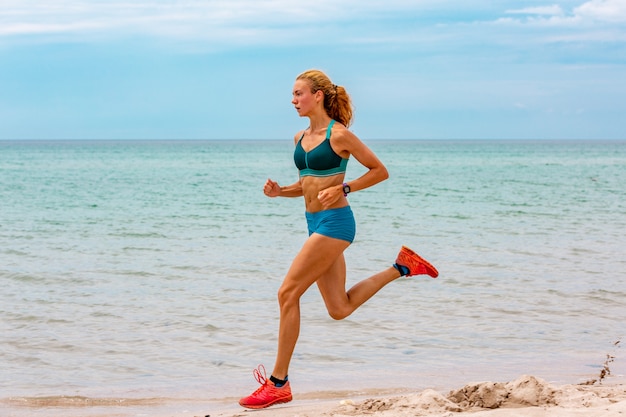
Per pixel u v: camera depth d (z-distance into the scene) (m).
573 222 19.17
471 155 126.25
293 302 4.59
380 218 20.27
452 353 6.86
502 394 4.57
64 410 5.23
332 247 4.53
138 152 147.00
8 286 10.13
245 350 6.99
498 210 22.77
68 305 8.90
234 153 143.50
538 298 9.35
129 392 5.68
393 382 5.90
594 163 79.44
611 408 3.98
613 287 10.03
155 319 8.20
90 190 32.78
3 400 5.45
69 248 14.05
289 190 4.97
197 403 5.39
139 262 12.29
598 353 6.83
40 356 6.73
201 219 20.22
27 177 44.94
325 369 6.34
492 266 11.85
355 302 4.71
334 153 4.53
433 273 4.84
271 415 4.46
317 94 4.57
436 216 20.83
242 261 12.44
